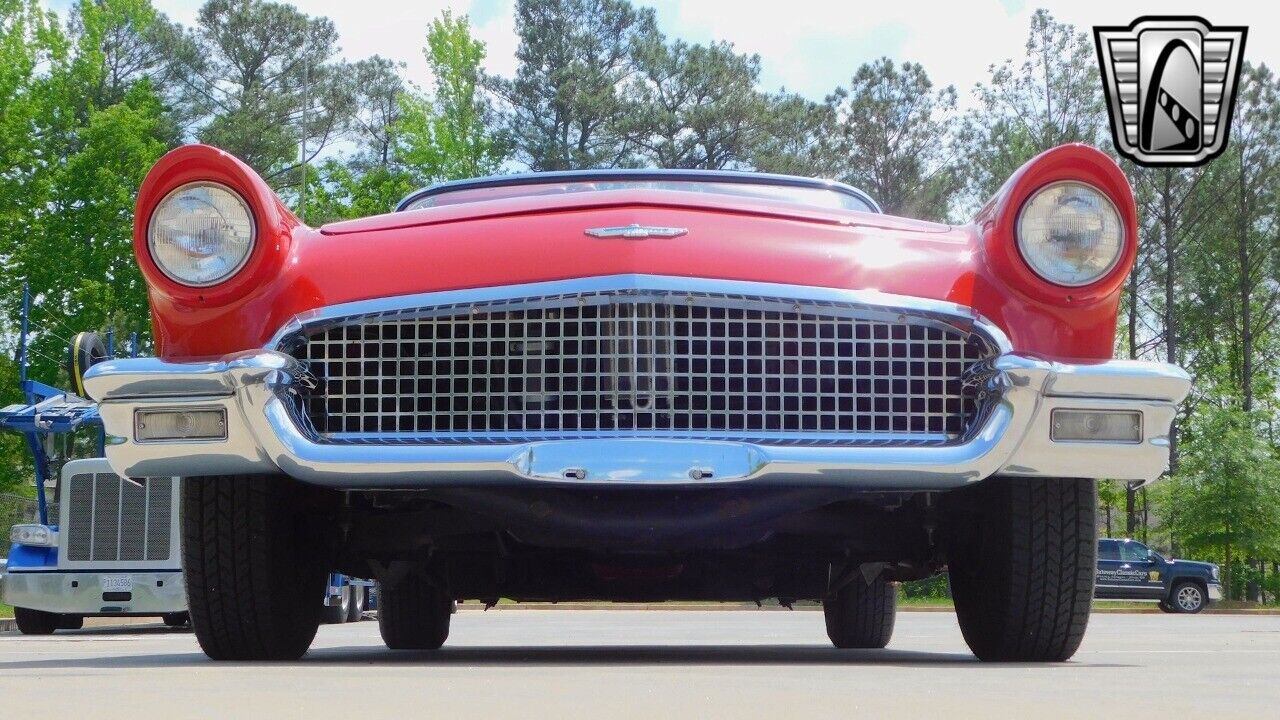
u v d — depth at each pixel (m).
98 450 13.57
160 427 3.33
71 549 11.30
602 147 43.00
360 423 3.36
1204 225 41.38
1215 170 40.66
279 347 3.36
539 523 3.44
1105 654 4.73
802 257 3.37
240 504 3.59
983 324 3.36
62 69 36.53
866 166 40.47
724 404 3.31
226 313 3.38
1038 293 3.38
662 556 3.83
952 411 3.39
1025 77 39.28
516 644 6.41
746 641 7.08
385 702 2.03
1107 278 3.39
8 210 34.41
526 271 3.31
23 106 34.56
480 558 4.06
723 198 3.56
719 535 3.46
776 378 3.32
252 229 3.39
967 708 1.99
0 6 35.41
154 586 11.24
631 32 43.94
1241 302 42.84
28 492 33.09
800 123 42.69
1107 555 24.31
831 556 3.86
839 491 3.46
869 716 1.85
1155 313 43.69
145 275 3.41
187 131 47.41
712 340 3.32
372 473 3.24
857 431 3.34
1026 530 3.58
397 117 51.66
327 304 3.37
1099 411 3.33
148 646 6.66
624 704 2.00
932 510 3.75
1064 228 3.38
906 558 3.86
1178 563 24.22
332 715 1.83
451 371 3.34
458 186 4.64
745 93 42.91
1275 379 44.59
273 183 48.03
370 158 51.34
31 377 34.03
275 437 3.27
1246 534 29.86
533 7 43.53
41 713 1.82
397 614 5.17
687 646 6.08
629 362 3.29
